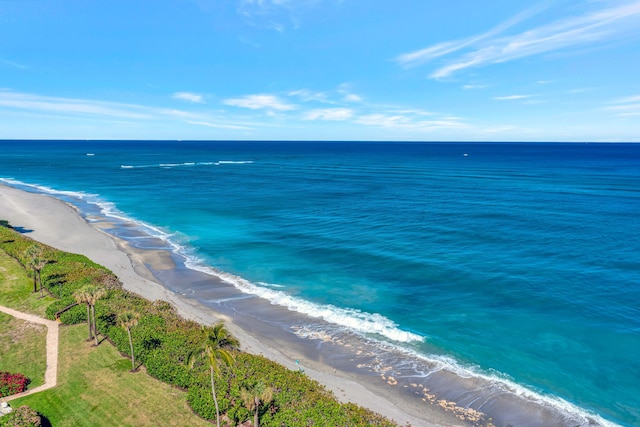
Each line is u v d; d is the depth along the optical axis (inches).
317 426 940.0
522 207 3526.1
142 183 5231.3
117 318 1364.4
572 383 1219.9
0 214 3228.3
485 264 2133.4
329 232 2792.8
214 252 2395.4
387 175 6245.1
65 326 1464.1
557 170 6624.0
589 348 1385.3
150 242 2591.0
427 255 2287.2
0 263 2010.3
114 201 3956.7
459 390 1193.4
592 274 1973.4
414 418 1070.4
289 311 1672.0
